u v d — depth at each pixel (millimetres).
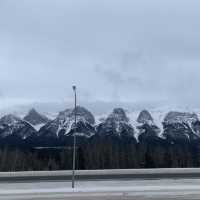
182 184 53219
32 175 66062
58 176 64312
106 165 103750
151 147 118000
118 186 51656
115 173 67312
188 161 110250
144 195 39594
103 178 61500
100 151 106875
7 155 103250
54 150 105125
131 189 46219
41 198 38094
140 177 62094
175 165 108500
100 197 38312
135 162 106625
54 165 100062
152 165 107125
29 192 44500
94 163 102688
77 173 67812
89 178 61812
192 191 43219
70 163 100000
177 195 39281
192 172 67188
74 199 36938
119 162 105812
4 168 99500
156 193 41406
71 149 103562
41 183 56844
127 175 64438
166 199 36125
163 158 109062
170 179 59188
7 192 44938
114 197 38219
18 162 101250
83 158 102062
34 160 102000
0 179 61969
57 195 40844
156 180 58250
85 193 42469
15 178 62719
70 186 52781
